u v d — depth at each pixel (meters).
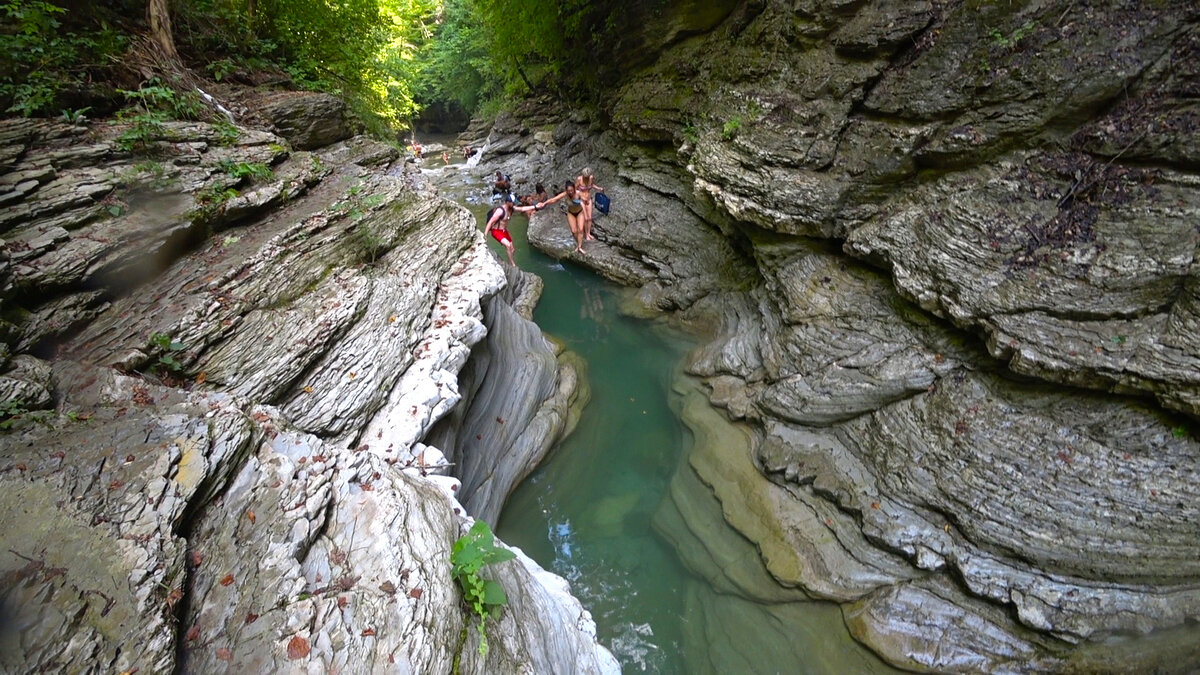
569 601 5.25
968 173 6.39
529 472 7.45
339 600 2.77
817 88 8.02
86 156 5.09
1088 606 4.66
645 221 12.77
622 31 14.23
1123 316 5.01
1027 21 6.01
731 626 5.72
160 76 7.18
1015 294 5.53
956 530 5.40
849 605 5.45
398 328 5.93
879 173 7.15
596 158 16.44
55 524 2.58
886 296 7.08
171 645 2.30
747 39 9.85
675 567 6.53
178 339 4.35
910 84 6.97
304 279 5.66
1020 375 5.53
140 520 2.67
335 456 3.69
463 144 32.88
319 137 10.12
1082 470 5.00
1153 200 5.07
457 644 2.97
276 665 2.45
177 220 5.20
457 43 29.41
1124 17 5.44
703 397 8.58
